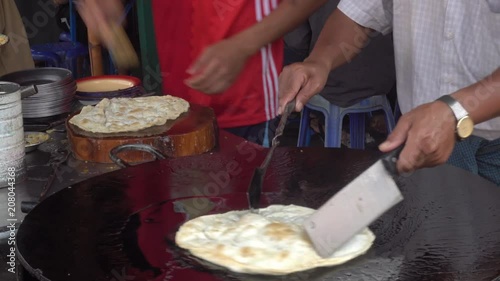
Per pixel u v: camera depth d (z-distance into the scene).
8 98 1.98
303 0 2.48
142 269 1.41
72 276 1.36
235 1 2.63
